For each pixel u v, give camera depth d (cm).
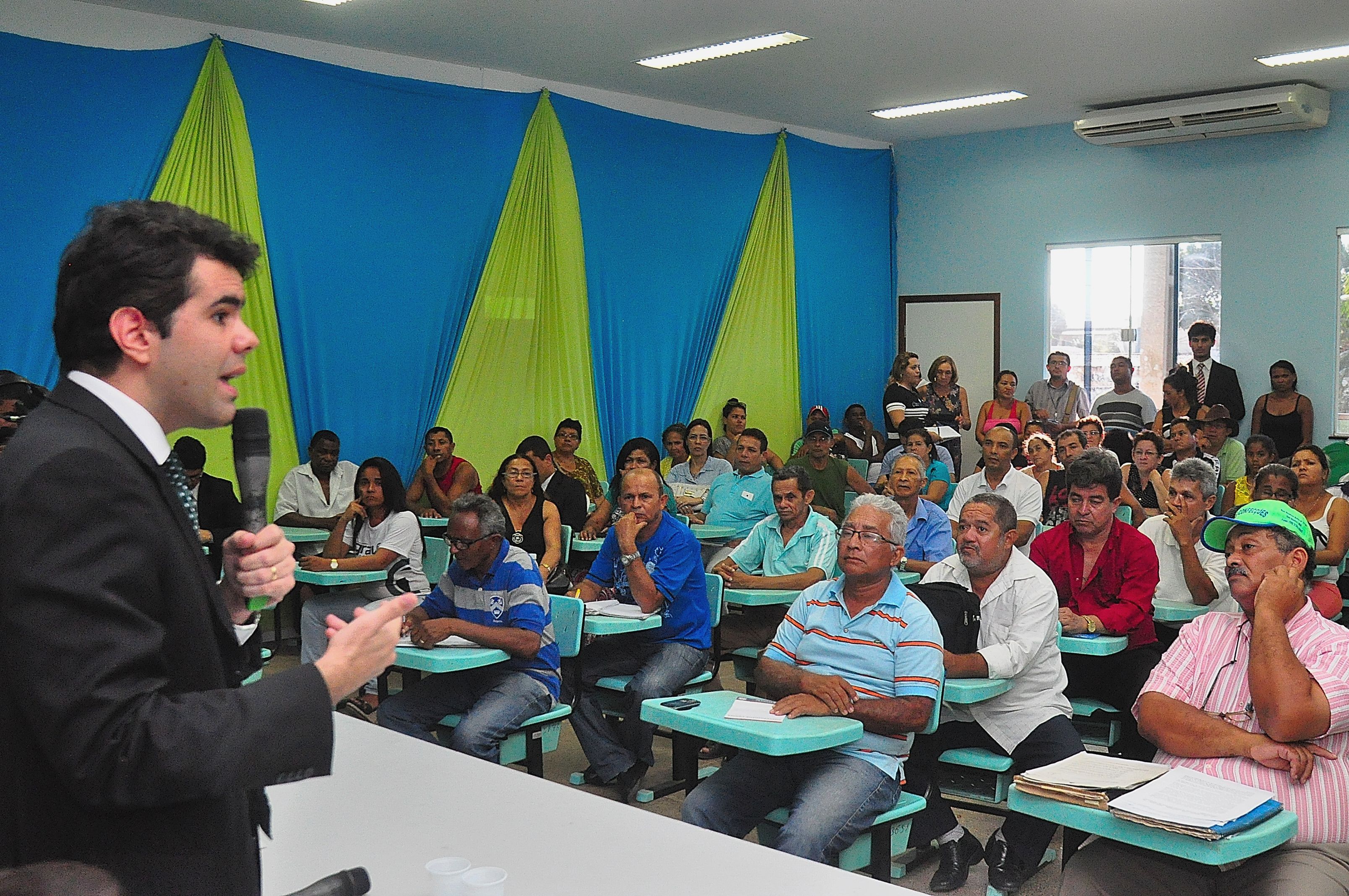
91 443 96
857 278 1077
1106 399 956
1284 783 234
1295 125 877
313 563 510
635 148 880
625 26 700
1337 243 895
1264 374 930
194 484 569
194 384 104
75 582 90
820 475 785
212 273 104
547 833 174
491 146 794
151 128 642
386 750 218
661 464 898
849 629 300
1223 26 714
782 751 248
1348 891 212
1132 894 224
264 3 636
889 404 977
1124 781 221
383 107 739
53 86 604
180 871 99
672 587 412
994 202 1060
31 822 96
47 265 605
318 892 134
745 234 970
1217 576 436
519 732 359
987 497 336
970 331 1080
